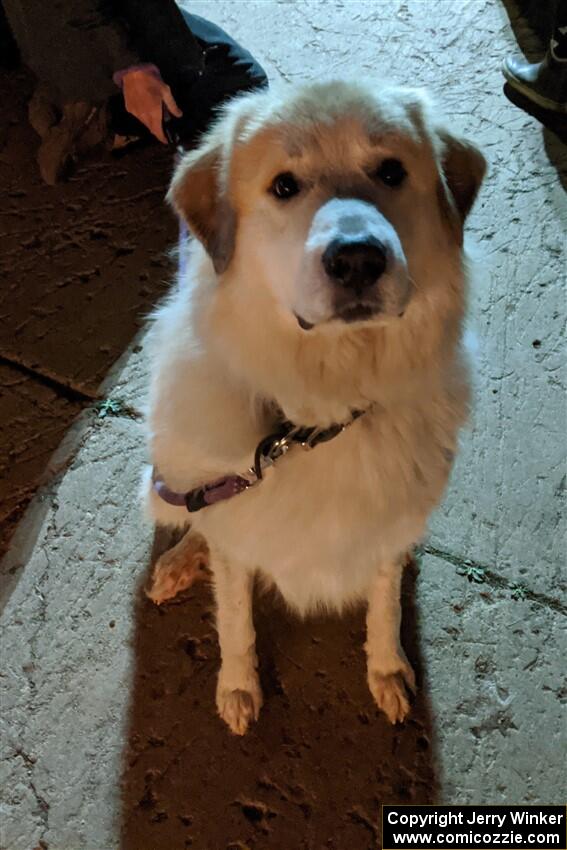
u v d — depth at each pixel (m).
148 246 2.96
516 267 2.83
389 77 3.47
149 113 2.78
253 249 1.41
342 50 3.59
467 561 2.22
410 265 1.41
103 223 3.03
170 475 1.74
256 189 1.40
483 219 2.96
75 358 2.66
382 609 1.94
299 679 2.06
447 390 1.62
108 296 2.82
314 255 1.27
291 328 1.43
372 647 2.00
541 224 2.94
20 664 2.07
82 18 2.65
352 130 1.36
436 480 1.70
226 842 1.85
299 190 1.37
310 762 1.94
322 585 1.79
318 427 1.55
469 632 2.11
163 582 2.14
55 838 1.85
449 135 1.54
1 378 2.62
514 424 2.46
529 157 3.13
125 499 2.35
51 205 3.09
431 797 1.89
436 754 1.94
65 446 2.46
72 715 2.00
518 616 2.13
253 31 3.69
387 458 1.59
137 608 2.17
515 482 2.36
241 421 1.57
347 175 1.37
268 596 2.20
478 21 3.67
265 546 1.68
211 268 1.51
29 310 2.79
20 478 2.40
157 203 3.07
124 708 2.02
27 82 3.50
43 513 2.33
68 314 2.78
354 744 1.96
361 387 1.51
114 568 2.23
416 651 2.09
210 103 2.91
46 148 3.10
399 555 1.85
